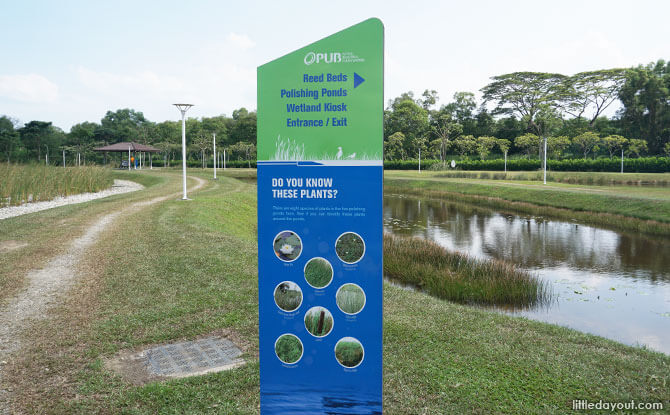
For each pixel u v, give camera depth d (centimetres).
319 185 304
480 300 952
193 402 395
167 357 493
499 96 7662
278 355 319
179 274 796
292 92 301
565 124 7156
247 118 8500
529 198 2864
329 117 299
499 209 2717
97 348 511
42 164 2598
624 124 6325
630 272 1252
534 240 1747
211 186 2877
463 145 6775
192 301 662
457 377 437
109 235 1139
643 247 1584
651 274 1227
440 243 1703
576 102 7150
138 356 497
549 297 991
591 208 2364
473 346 512
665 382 432
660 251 1518
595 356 493
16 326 574
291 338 317
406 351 497
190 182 3272
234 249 988
